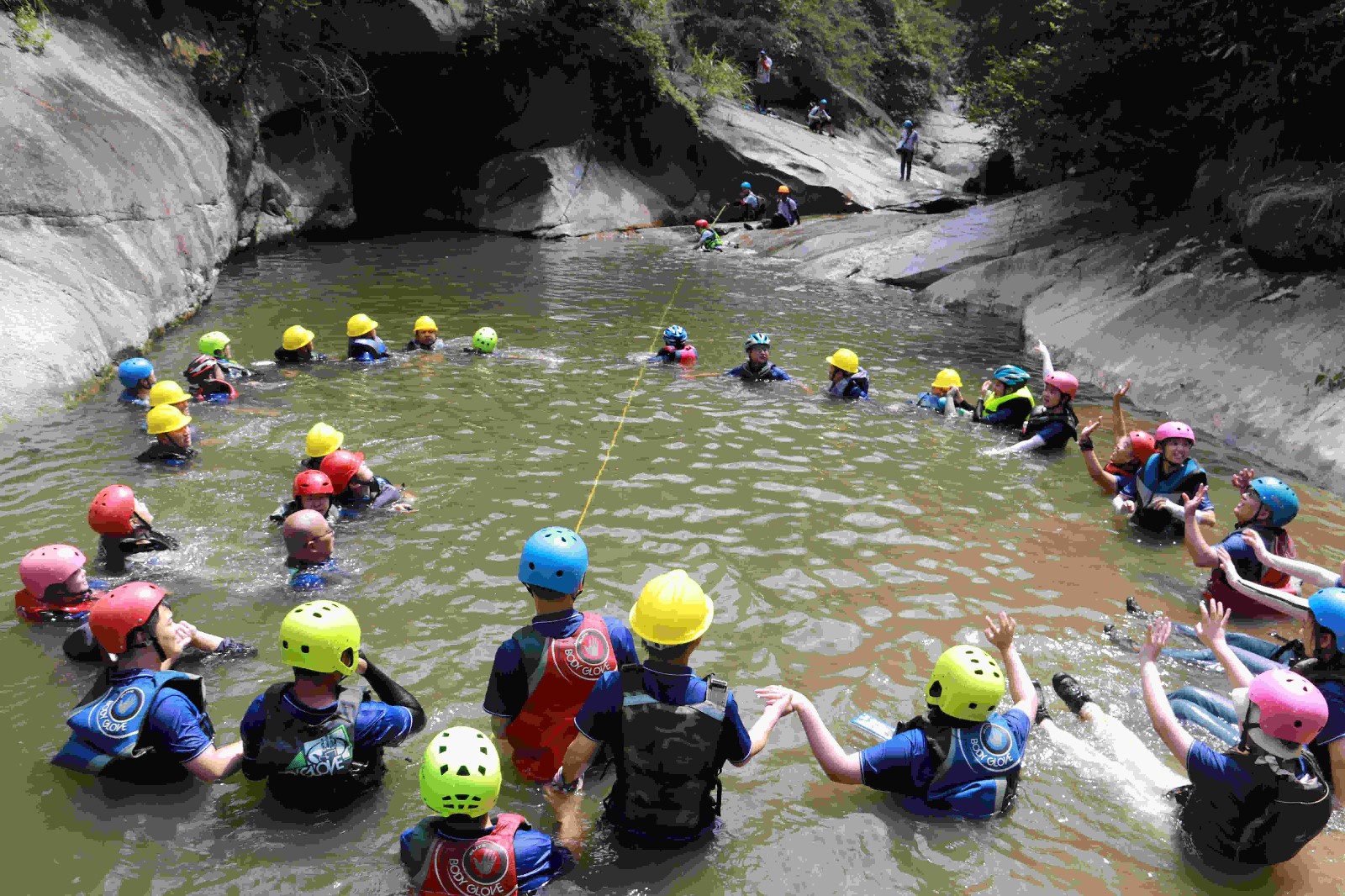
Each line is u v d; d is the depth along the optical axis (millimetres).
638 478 8016
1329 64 11664
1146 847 3998
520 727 4309
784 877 3781
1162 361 11516
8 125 11055
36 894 3559
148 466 7820
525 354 12195
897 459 8875
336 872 3723
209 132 16922
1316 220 10906
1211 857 3941
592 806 4145
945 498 7973
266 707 3990
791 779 4410
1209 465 9109
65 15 14703
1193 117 14312
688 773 3789
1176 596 6387
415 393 10242
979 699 3949
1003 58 20812
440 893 3500
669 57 30062
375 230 25484
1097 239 16578
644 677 3865
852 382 10672
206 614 5598
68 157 11633
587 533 6910
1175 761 4723
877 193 30234
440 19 23016
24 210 10781
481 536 6789
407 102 26219
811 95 36656
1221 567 5930
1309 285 10992
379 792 4195
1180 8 13469
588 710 3885
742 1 35812
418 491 7555
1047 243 17594
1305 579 5359
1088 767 4484
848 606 6062
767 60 33844
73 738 4125
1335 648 4141
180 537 6547
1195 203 14594
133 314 11523
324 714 3982
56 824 3932
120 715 4043
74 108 12453
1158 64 14430
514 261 21109
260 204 20219
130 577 5969
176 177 14305
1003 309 16031
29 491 7215
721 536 6980
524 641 4270
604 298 16844
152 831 3914
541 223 26016
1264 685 3766
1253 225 11641
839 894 3701
